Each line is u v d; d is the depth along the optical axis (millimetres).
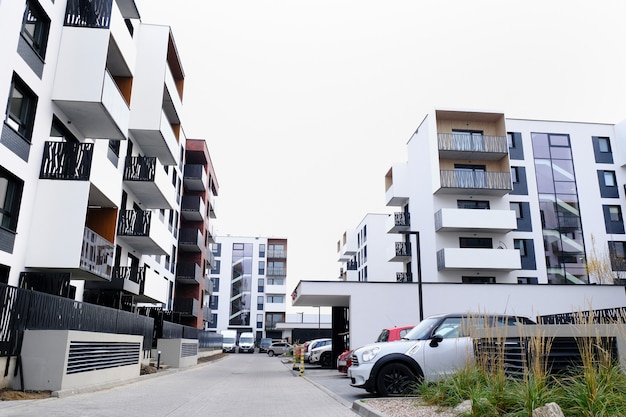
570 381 6305
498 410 5945
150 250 24500
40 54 13891
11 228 12617
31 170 13312
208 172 44688
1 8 11641
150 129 22234
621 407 5113
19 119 12922
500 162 33625
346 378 17547
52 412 7957
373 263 53000
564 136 35344
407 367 9617
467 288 20891
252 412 8688
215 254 78438
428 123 32969
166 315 30016
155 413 8328
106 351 13141
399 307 20453
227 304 76625
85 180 13938
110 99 15461
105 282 18281
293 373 20969
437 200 32406
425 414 7055
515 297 21047
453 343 9789
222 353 53688
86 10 15156
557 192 34188
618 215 34344
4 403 8672
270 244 80375
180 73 27812
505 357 7582
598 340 6246
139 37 23266
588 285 21453
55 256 13359
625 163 34469
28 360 10219
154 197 24453
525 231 33219
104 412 8195
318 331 63125
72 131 16125
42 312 10828
